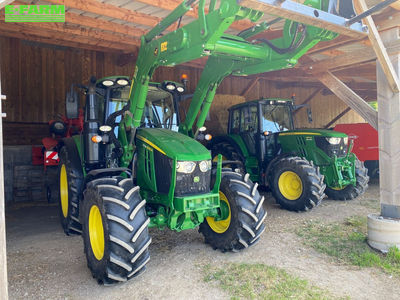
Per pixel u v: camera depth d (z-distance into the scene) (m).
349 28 3.19
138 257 2.95
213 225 3.97
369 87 9.23
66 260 3.73
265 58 3.68
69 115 3.90
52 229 5.07
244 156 6.95
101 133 4.18
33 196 7.27
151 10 5.14
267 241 4.16
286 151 6.66
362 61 5.12
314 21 2.94
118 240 2.86
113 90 4.19
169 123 4.32
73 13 5.35
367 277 3.18
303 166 5.51
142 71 3.54
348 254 3.72
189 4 2.87
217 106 9.74
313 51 5.51
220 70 3.86
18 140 8.11
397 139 3.93
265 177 6.25
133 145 3.74
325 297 2.79
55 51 8.55
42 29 6.23
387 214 3.97
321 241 4.13
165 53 3.24
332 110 12.41
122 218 2.94
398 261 3.48
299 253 3.78
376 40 3.57
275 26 5.60
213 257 3.68
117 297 2.86
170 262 3.56
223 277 3.16
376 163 8.61
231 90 10.76
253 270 3.29
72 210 4.35
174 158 3.28
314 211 5.67
